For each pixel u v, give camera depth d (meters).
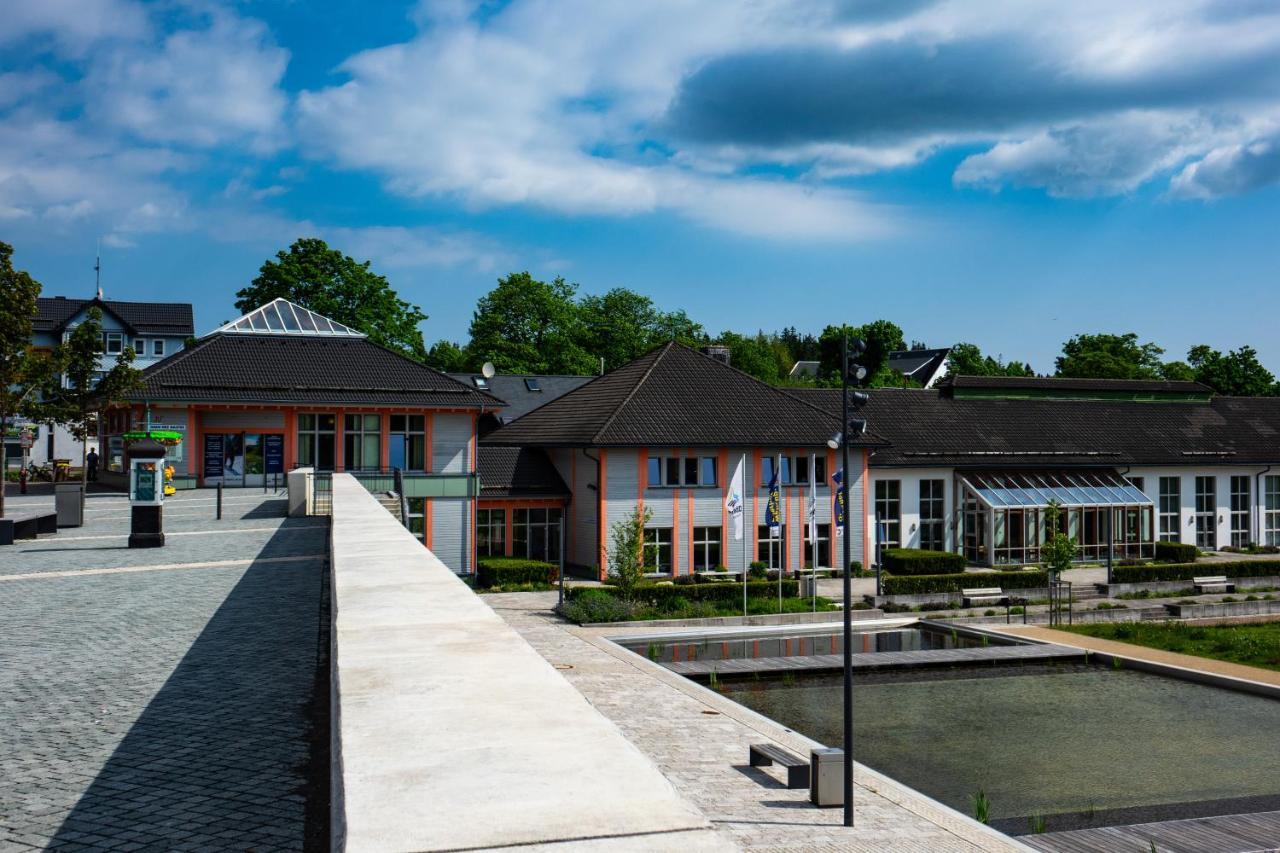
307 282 72.25
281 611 13.72
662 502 48.69
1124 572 48.44
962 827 16.31
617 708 24.12
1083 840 17.05
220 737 7.73
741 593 42.50
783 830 15.77
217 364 47.03
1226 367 105.50
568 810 2.13
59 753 7.31
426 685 3.25
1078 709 27.03
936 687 29.62
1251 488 64.44
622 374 56.44
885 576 46.62
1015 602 43.50
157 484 22.14
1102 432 63.62
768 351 134.62
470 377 62.97
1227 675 29.88
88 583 16.55
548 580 45.12
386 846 1.93
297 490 29.94
